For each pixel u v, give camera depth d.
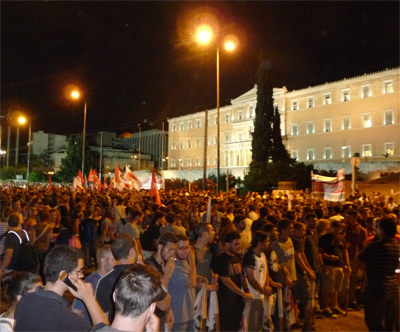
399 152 56.00
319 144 66.62
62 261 3.48
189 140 93.44
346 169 57.72
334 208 10.90
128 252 4.57
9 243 7.24
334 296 8.54
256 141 54.94
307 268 7.52
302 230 7.64
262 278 6.29
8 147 111.69
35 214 10.39
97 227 11.72
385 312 6.11
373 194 26.75
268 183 46.44
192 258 5.57
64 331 3.25
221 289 6.10
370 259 6.12
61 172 82.19
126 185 26.62
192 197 19.47
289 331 7.01
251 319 6.25
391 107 57.53
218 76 26.31
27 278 3.89
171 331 5.23
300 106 70.38
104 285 4.31
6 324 3.47
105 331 2.71
